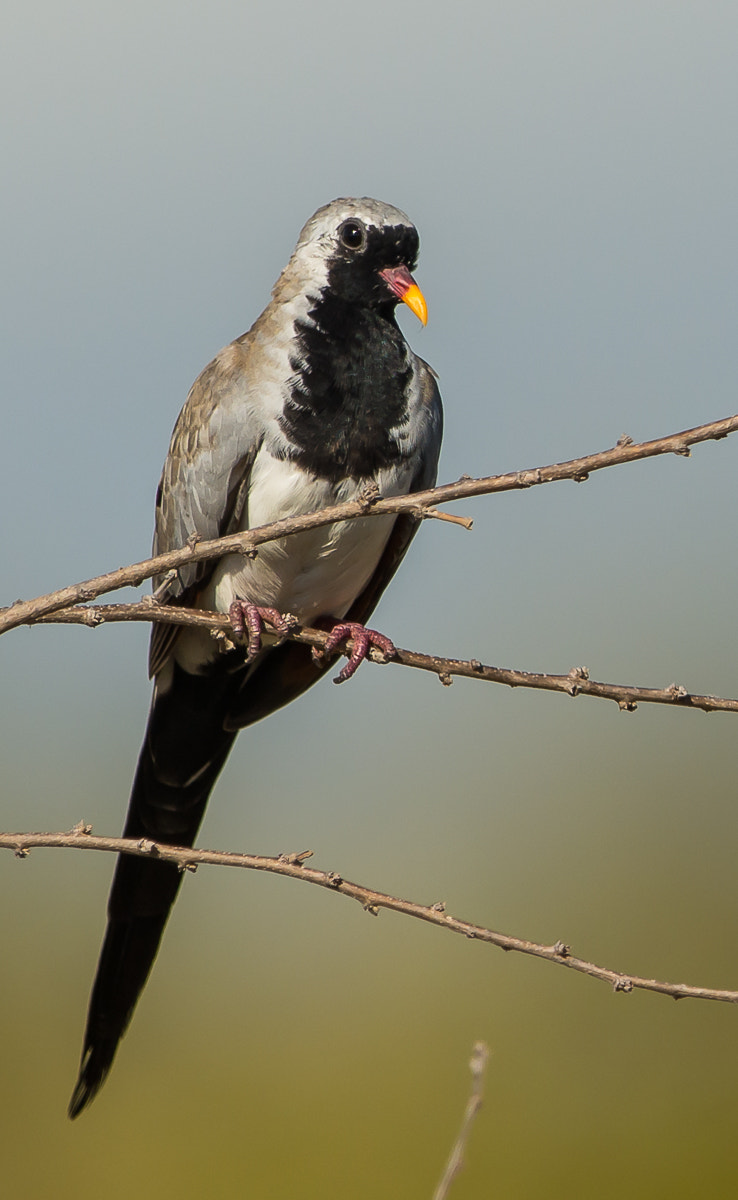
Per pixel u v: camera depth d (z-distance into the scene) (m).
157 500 10.16
